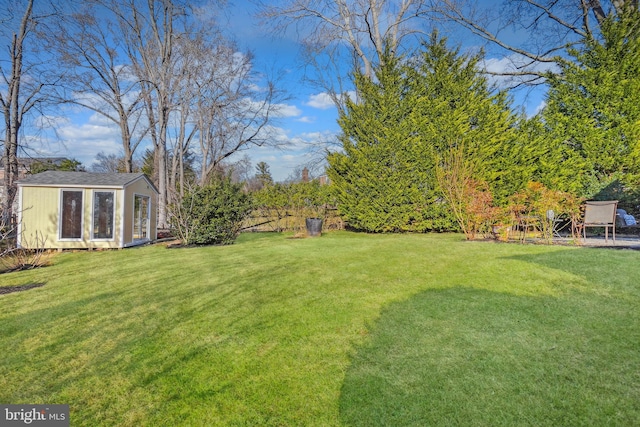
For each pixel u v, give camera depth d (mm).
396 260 6508
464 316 3619
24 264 8406
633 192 9938
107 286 5801
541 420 2035
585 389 2289
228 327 3691
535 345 2914
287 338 3344
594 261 5176
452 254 6605
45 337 3609
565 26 13680
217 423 2201
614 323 3236
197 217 11953
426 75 13562
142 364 2969
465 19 14992
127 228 12750
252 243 11211
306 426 2131
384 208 13328
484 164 11922
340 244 9570
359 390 2445
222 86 21734
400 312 3838
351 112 14188
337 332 3426
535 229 9000
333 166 14680
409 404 2256
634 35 10320
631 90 10070
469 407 2188
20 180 11914
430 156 12758
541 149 11422
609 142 10375
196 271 6680
